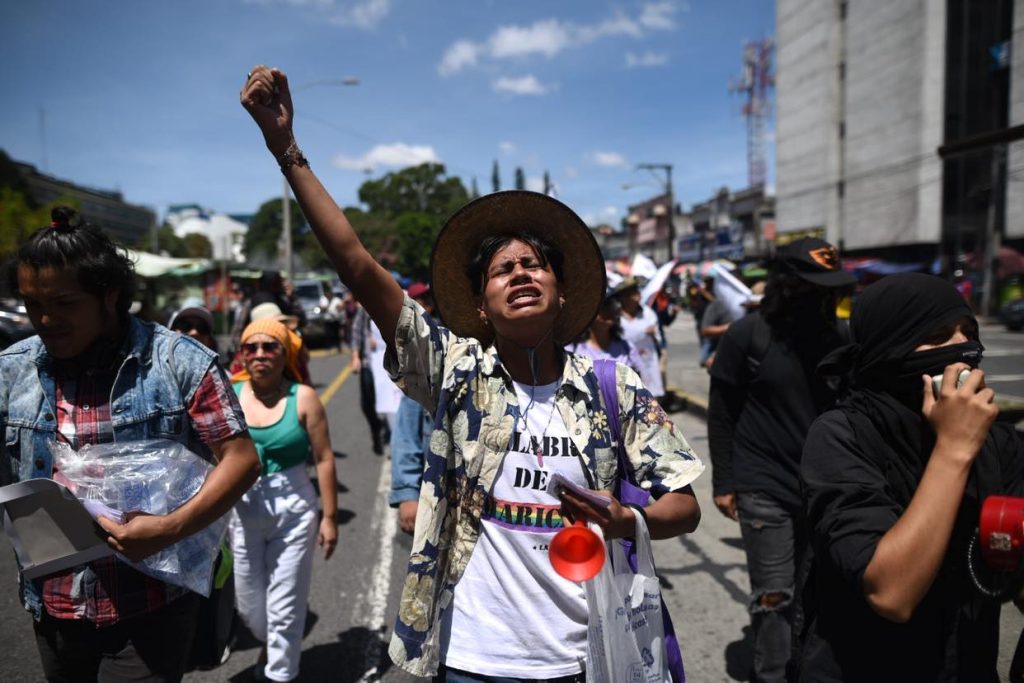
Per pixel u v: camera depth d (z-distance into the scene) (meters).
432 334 1.67
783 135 37.50
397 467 2.76
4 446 1.81
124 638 1.77
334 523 3.15
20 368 1.80
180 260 20.89
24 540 1.60
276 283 7.72
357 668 3.21
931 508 1.21
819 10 33.75
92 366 1.80
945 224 27.39
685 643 3.40
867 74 31.16
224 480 1.82
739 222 46.88
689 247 56.06
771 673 2.63
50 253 1.66
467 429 1.64
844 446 1.46
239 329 6.46
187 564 1.82
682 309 36.19
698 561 4.45
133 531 1.62
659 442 1.70
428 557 1.60
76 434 1.76
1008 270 22.78
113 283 1.76
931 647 1.37
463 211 1.76
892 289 1.47
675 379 11.70
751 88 59.50
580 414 1.67
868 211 31.42
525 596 1.60
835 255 2.66
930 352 1.42
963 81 27.09
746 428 2.78
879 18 30.16
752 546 2.72
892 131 29.69
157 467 1.70
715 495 2.95
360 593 4.03
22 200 25.11
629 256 69.69
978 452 1.30
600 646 1.53
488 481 1.63
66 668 1.83
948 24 27.25
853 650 1.42
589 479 1.64
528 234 1.78
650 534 1.61
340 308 21.02
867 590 1.26
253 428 2.96
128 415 1.78
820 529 1.42
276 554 2.93
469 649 1.59
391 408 5.84
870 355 1.50
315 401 3.12
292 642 2.91
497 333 1.74
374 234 59.81
